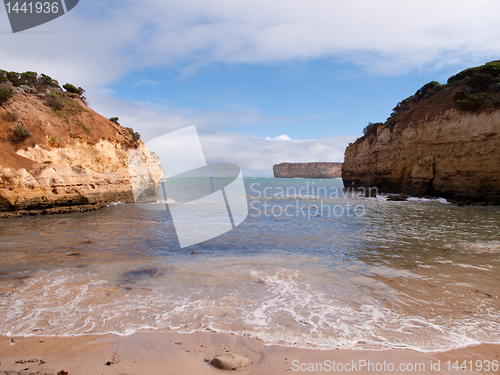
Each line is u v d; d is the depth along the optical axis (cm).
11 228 1089
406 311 431
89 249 780
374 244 848
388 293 496
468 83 2330
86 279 551
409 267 638
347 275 586
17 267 621
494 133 1980
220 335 361
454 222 1253
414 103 3042
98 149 1973
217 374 284
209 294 486
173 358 310
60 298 462
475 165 2081
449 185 2261
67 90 2200
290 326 385
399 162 2842
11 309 421
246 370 291
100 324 382
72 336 351
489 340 356
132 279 553
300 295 486
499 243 861
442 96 2522
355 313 424
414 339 356
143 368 291
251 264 654
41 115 1773
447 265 651
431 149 2442
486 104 2070
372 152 3338
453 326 389
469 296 486
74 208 1570
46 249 779
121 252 753
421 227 1130
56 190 1535
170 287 515
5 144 1509
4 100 1619
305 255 734
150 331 367
